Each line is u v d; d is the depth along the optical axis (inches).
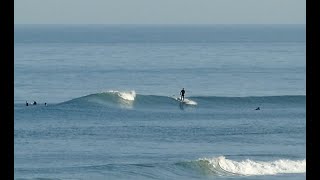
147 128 6407.5
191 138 5925.2
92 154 5128.0
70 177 4202.8
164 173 4402.1
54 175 4249.5
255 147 5531.5
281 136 6082.7
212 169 4453.7
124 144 5580.7
